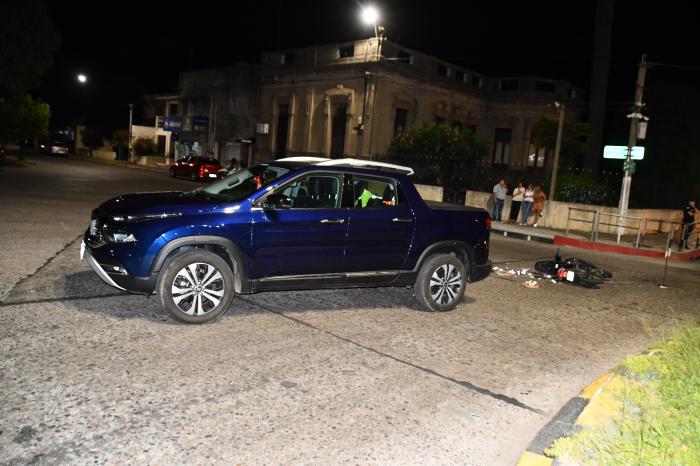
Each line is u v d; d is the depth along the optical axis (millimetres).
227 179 7125
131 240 5730
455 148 27281
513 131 39562
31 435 3564
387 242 6992
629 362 5445
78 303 6391
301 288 6641
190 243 5930
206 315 6043
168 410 4047
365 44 33531
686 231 18969
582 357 6160
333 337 6039
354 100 33938
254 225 6172
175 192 6996
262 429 3900
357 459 3637
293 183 6473
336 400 4473
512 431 4242
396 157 28672
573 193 23734
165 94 55625
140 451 3492
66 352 4934
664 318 8453
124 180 27578
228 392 4430
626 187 19703
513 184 26219
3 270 7602
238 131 43750
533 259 13594
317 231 6512
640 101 19234
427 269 7344
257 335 5875
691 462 3457
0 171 26344
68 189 20031
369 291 8336
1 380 4277
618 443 3760
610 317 8211
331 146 35969
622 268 13773
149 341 5398
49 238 10211
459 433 4133
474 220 7730
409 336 6328
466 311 7773
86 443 3527
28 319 5707
